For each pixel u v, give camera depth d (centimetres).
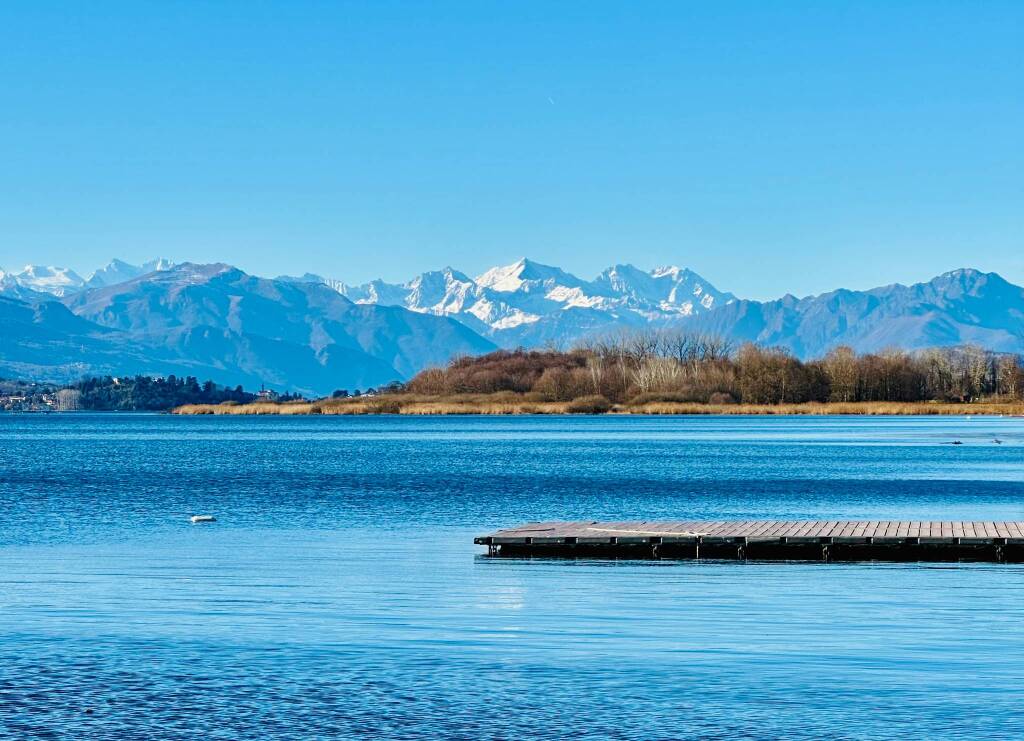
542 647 4388
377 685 3862
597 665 4109
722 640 4500
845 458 18175
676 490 12150
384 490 12100
